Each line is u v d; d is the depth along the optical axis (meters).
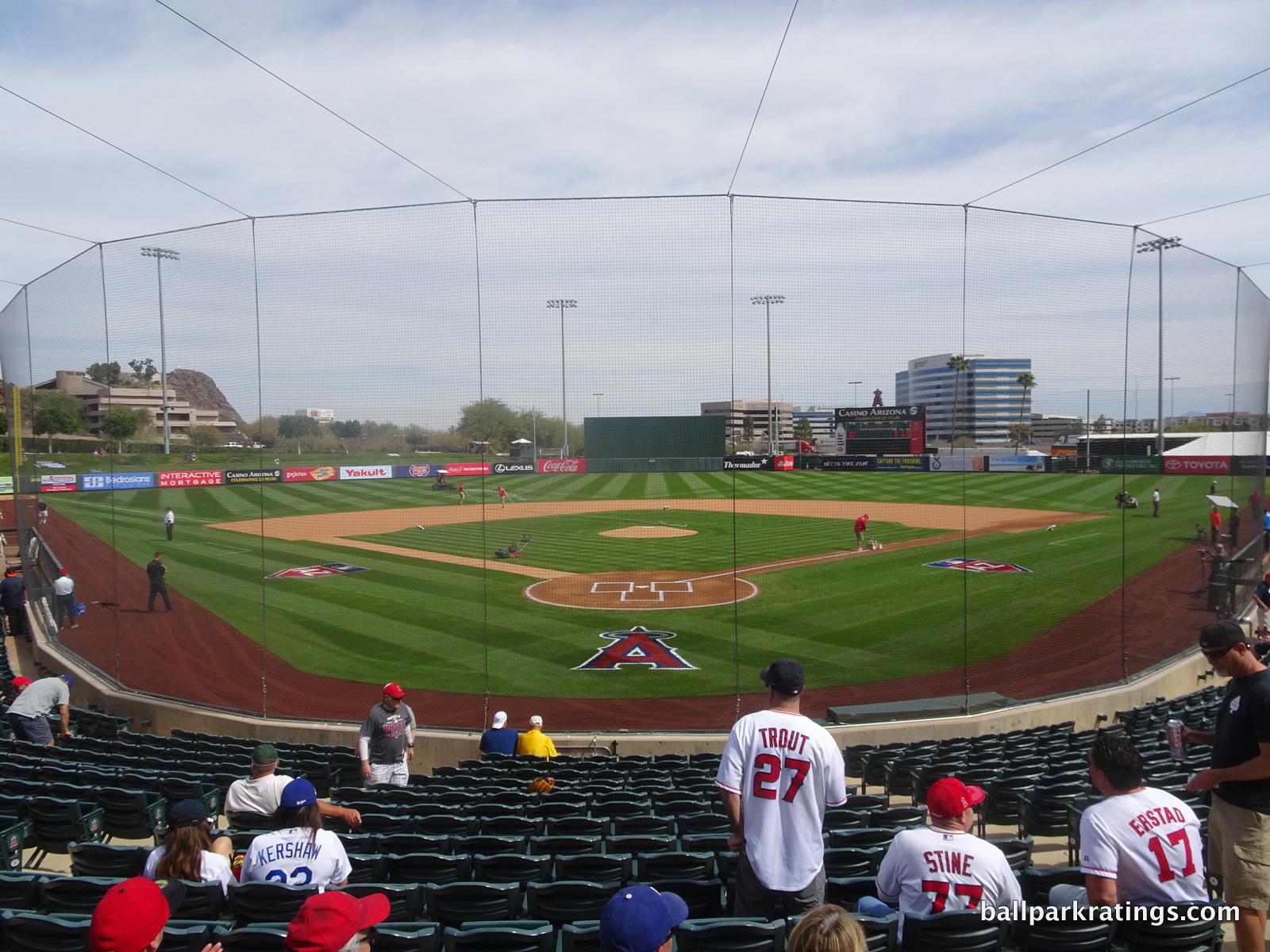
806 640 16.08
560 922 4.97
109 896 3.36
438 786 8.42
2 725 11.17
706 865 5.40
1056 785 7.12
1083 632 16.14
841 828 6.66
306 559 25.80
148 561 25.38
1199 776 4.43
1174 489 39.22
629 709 12.61
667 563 24.77
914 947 3.92
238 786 6.82
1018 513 34.44
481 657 15.27
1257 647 11.49
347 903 3.42
